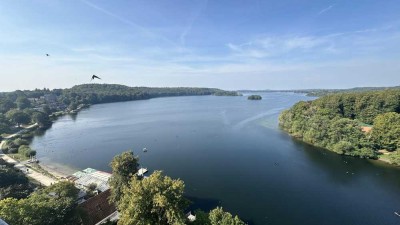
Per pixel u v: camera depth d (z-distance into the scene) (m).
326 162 114.38
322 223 68.56
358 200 80.38
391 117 126.31
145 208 47.62
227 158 121.56
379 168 106.56
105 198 69.75
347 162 114.25
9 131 193.38
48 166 119.25
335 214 72.69
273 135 166.00
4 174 77.75
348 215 72.19
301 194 84.50
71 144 157.75
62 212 51.59
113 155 133.50
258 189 88.31
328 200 80.50
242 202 79.69
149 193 48.56
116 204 65.62
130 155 69.94
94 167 117.50
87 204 65.06
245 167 109.31
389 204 77.88
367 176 98.69
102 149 145.00
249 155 125.38
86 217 58.44
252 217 71.50
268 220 70.00
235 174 101.88
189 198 82.69
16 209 47.47
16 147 146.88
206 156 125.25
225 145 143.75
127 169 66.88
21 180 81.69
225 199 81.69
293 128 163.88
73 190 64.44
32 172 107.38
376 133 127.19
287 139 155.25
